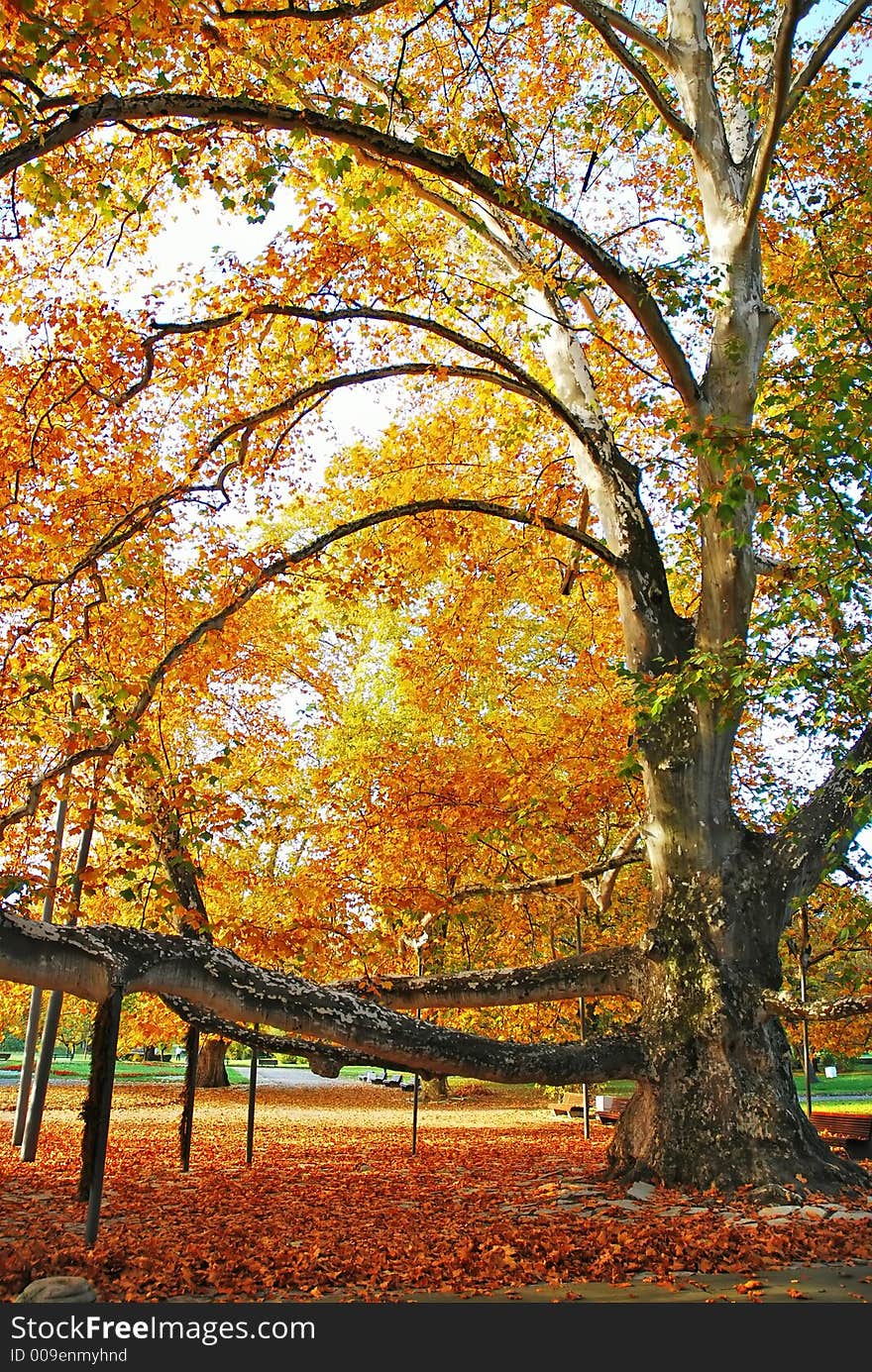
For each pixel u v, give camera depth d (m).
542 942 20.48
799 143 12.95
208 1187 11.62
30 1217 9.35
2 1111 23.50
